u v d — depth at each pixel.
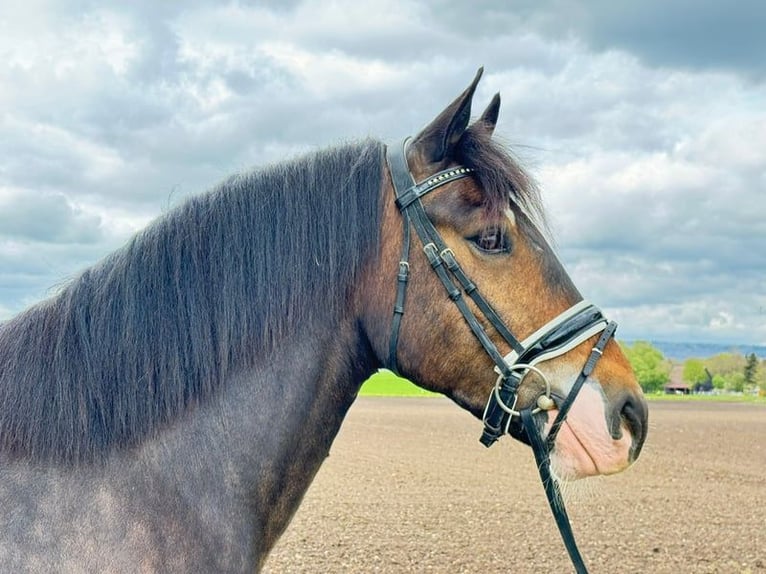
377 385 73.06
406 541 11.31
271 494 2.94
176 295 2.88
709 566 10.23
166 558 2.66
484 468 18.81
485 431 3.11
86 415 2.69
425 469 18.47
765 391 86.00
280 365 2.96
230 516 2.81
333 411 3.11
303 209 3.05
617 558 10.59
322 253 3.03
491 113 3.42
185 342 2.84
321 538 11.40
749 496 15.52
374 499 14.55
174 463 2.76
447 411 39.38
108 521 2.61
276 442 2.93
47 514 2.57
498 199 3.05
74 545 2.55
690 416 40.31
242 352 2.90
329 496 14.80
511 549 10.97
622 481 17.25
